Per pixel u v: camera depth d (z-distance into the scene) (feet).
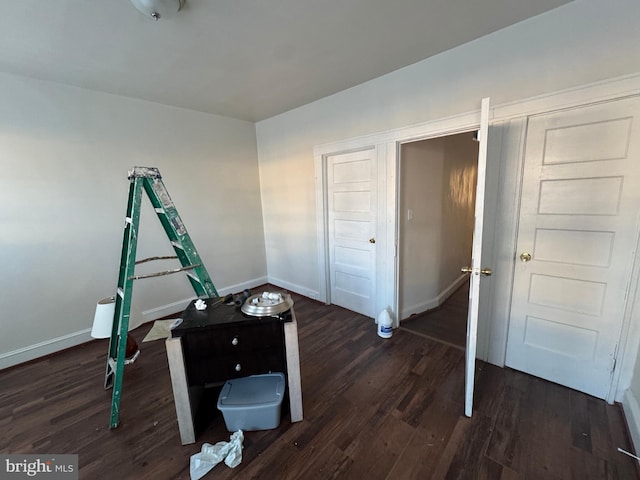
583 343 5.79
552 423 5.22
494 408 5.63
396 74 7.68
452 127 6.83
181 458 4.81
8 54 6.21
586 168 5.30
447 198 10.77
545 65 5.47
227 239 12.31
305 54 6.69
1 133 7.18
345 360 7.47
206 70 7.31
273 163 12.31
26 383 6.99
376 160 8.57
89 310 8.93
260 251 13.69
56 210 8.11
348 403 5.91
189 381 5.01
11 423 5.69
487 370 6.85
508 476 4.30
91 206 8.68
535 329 6.36
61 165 8.08
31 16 4.90
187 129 10.60
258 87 8.57
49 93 7.74
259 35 5.81
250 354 5.08
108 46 6.00
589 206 5.36
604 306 5.45
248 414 5.09
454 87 6.70
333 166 10.16
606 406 5.56
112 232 9.13
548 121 5.57
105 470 4.63
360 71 7.69
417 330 9.05
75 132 8.23
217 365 5.02
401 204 8.76
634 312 5.16
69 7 4.70
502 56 5.93
